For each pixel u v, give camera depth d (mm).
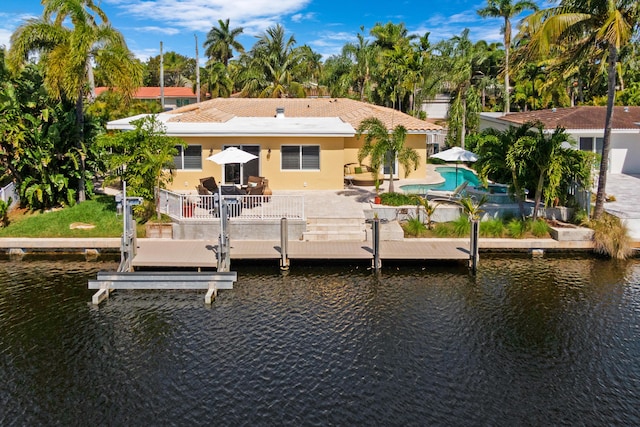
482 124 42312
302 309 14633
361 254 17500
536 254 19188
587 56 20062
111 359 12008
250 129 25047
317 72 61562
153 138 20375
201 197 20688
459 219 20188
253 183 23812
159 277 15742
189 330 13422
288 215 19844
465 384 11039
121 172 22984
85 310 14578
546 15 19391
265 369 11586
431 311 14492
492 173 23812
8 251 19344
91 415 10008
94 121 25047
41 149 22000
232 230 19219
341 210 21125
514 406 10312
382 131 22484
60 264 18266
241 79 59344
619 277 16984
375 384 11016
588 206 20234
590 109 31078
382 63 53062
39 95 24078
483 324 13719
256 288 16125
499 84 48812
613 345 12641
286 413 10055
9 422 9781
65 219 21203
